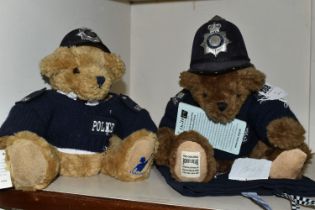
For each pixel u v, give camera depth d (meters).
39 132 0.70
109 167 0.73
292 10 1.00
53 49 0.84
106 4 1.05
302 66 1.00
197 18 1.10
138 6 1.17
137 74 1.18
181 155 0.65
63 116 0.74
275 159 0.68
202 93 0.69
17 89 0.75
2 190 0.65
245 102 0.72
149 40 1.16
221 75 0.68
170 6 1.13
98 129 0.76
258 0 1.03
